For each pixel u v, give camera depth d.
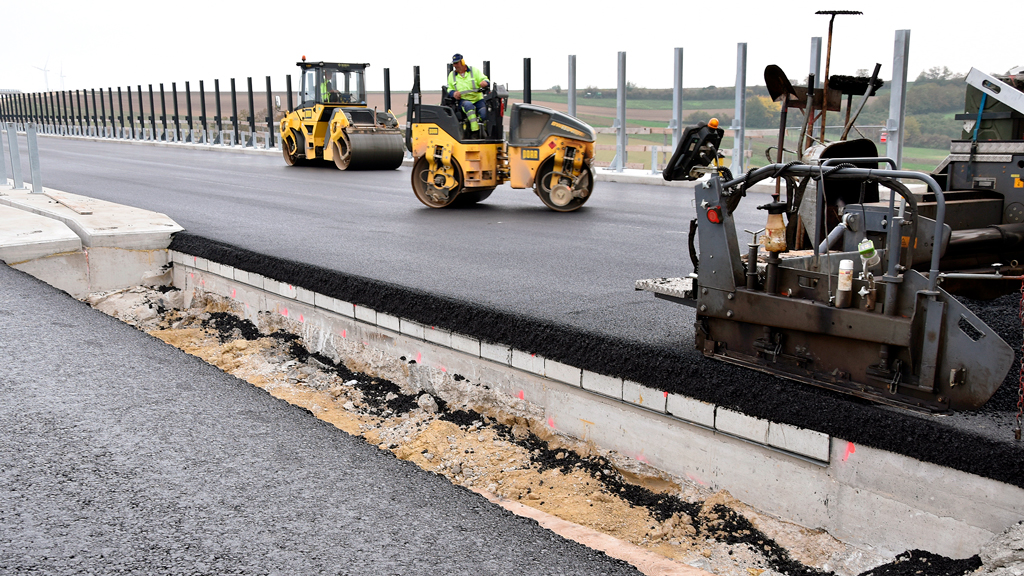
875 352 3.05
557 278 5.95
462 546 2.58
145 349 4.64
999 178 4.51
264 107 39.12
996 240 4.29
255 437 3.41
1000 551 2.59
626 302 5.05
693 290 3.84
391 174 18.72
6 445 3.20
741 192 3.53
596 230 8.95
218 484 2.93
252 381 5.65
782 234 3.33
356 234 8.41
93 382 4.02
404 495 2.93
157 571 2.32
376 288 5.54
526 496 3.81
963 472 2.81
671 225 9.38
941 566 2.84
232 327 6.95
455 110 11.39
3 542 2.45
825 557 3.14
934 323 2.87
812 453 3.21
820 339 3.23
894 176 2.96
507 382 4.61
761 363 3.46
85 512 2.67
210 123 36.62
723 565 3.15
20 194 10.57
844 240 3.53
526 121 10.81
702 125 3.57
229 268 7.12
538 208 11.43
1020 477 2.67
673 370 3.69
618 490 3.81
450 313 4.95
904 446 2.94
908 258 2.96
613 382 3.97
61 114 50.25
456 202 12.23
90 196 12.24
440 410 4.87
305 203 11.85
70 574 2.29
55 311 5.39
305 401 5.22
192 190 13.69
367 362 5.64
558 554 2.58
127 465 3.06
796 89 4.82
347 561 2.43
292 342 6.32
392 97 31.94
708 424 3.56
